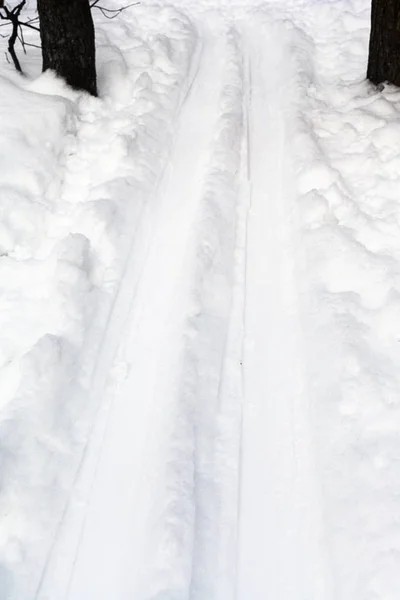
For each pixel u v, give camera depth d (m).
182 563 2.66
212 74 7.04
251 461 3.14
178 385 3.39
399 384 3.24
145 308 3.97
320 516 2.88
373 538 2.66
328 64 7.13
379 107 5.55
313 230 4.28
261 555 2.80
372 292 3.78
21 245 4.37
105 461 3.14
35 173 4.76
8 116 5.02
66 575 2.72
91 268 4.13
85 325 3.74
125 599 2.63
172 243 4.47
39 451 3.09
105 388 3.49
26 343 3.65
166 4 9.17
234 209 4.74
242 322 3.86
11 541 2.77
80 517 2.92
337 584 2.61
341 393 3.22
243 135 5.68
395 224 4.21
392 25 5.60
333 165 4.96
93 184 4.95
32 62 6.38
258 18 8.53
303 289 3.94
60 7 5.40
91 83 5.89
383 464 2.90
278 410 3.36
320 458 3.05
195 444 3.15
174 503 2.85
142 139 5.36
